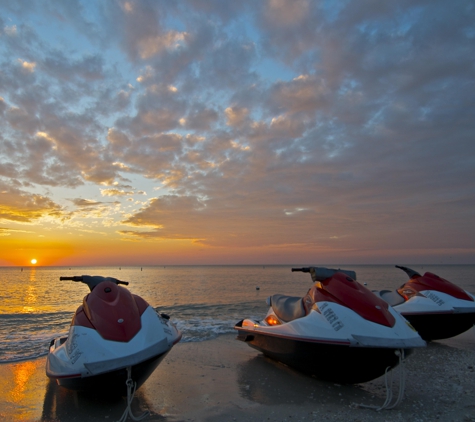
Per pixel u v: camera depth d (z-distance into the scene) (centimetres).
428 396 504
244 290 2689
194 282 4034
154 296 2164
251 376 594
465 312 716
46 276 7081
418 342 455
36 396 507
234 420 426
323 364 506
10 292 2777
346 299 514
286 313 609
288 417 434
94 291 488
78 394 493
